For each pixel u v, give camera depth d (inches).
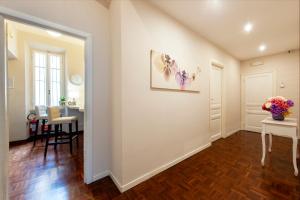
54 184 67.9
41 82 154.6
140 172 70.9
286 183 69.4
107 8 75.3
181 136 95.0
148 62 73.9
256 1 75.1
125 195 61.2
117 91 67.4
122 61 63.3
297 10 82.5
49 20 56.7
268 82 169.2
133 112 67.6
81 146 121.0
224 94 151.6
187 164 90.0
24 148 114.3
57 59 164.7
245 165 88.4
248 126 185.5
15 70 129.5
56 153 104.7
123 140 64.0
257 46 140.6
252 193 62.4
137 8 69.3
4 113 49.1
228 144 129.3
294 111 151.9
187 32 99.7
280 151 111.0
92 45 69.2
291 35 116.0
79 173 77.7
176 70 89.7
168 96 85.3
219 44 134.3
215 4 77.2
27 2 51.9
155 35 77.6
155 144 78.1
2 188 48.9
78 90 170.9
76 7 64.2
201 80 114.0
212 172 80.1
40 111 132.2
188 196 60.8
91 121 69.1
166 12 83.5
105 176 74.5
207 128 121.8
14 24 119.5
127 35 65.1
